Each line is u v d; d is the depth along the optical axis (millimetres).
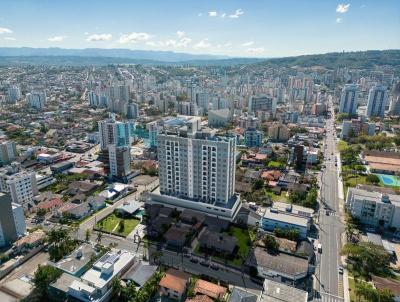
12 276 137875
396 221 175375
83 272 132750
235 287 125562
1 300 119812
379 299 117188
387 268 142375
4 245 156875
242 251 155125
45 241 160250
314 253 154500
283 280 134000
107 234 171125
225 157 173750
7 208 156250
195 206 186750
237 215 184250
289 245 152750
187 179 190250
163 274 131000
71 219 187000
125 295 120812
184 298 124625
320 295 126875
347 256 151000
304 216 177750
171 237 161000
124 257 140375
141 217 187500
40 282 122375
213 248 155750
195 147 179750
